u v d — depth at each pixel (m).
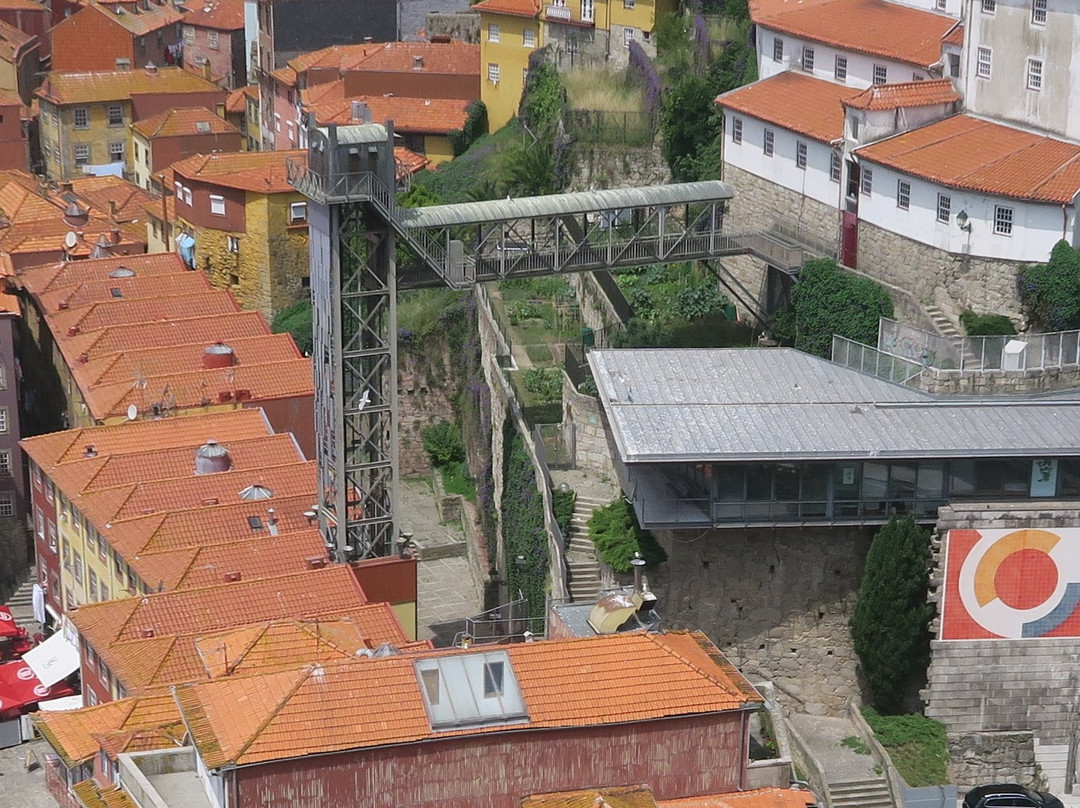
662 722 167.00
